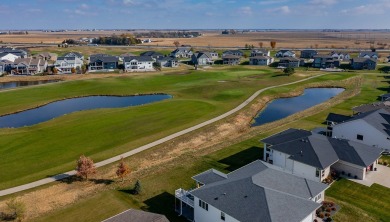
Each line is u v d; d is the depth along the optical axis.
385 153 55.50
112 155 58.38
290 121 76.44
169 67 167.38
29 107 92.31
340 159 47.31
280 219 30.77
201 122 75.69
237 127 74.69
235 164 52.88
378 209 39.38
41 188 47.25
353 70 152.62
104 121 76.19
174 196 43.62
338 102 93.94
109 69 156.75
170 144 63.38
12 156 57.62
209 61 179.75
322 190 38.06
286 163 48.72
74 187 47.75
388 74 139.62
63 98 102.94
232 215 32.50
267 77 132.38
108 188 46.09
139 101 100.38
